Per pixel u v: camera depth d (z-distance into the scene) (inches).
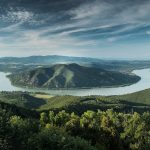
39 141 2447.1
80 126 3887.8
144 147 3988.7
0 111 2524.6
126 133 4141.2
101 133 3809.1
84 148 2652.6
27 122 2736.2
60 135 2659.9
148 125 4549.7
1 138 2265.0
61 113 4461.1
